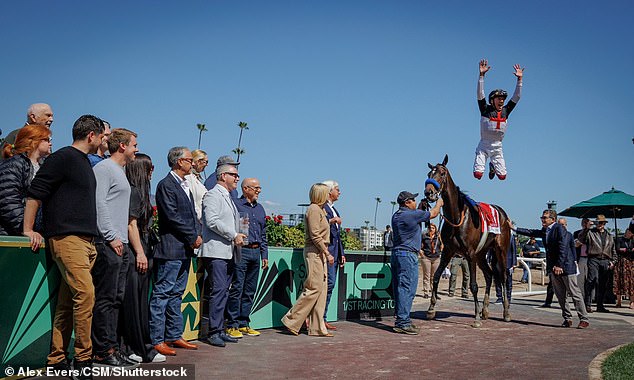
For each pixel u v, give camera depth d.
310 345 7.42
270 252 8.70
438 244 14.53
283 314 8.94
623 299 14.98
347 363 6.36
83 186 5.04
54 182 4.93
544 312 11.87
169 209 6.31
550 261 9.85
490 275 10.48
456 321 10.12
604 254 12.70
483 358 6.75
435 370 6.08
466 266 14.73
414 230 8.71
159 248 6.39
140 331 5.94
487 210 9.86
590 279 12.72
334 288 9.67
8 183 5.16
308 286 8.16
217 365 6.04
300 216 12.63
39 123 5.96
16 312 5.05
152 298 6.40
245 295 7.94
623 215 15.89
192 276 7.43
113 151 5.59
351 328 9.00
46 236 5.00
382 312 10.39
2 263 4.92
